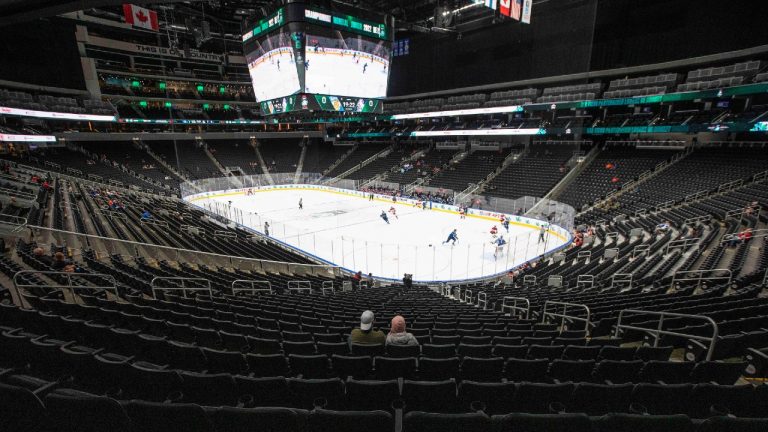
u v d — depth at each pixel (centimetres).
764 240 1215
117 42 4191
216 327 587
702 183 2261
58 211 1714
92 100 3994
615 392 319
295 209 3247
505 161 3572
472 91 3922
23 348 386
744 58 2377
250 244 1883
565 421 237
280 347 498
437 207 3144
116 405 241
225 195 4031
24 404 247
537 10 3158
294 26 1914
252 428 248
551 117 3291
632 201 2362
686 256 1270
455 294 1357
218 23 3778
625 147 3148
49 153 3684
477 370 412
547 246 2039
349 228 2541
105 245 1287
